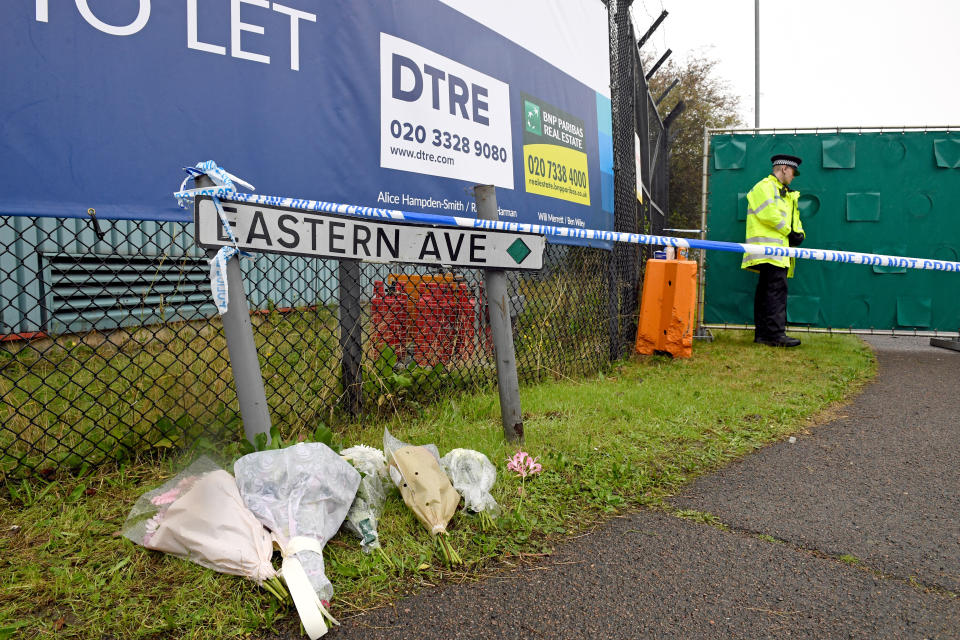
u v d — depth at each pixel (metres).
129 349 3.82
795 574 1.96
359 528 2.07
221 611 1.67
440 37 3.59
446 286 4.02
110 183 2.39
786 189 6.56
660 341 5.81
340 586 1.83
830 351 6.32
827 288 6.91
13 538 2.04
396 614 1.71
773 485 2.73
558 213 4.78
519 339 4.64
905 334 6.80
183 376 3.43
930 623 1.71
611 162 5.80
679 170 22.67
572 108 5.02
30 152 2.21
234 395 3.23
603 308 5.34
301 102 2.92
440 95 3.60
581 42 5.20
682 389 4.38
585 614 1.73
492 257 2.91
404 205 3.39
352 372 3.36
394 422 3.39
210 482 1.95
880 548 2.15
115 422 2.90
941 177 6.65
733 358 5.86
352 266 3.33
